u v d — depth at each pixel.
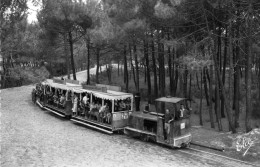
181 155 14.43
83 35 32.97
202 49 19.92
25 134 17.98
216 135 18.16
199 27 19.78
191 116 25.58
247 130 17.30
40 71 14.51
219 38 21.59
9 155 13.14
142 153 14.60
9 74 13.21
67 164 12.19
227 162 13.27
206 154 14.67
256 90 31.38
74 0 30.05
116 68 64.12
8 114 25.22
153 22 20.59
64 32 31.92
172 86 26.19
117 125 19.33
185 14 18.67
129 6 20.52
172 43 18.56
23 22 13.19
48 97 28.23
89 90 22.09
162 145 16.61
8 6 11.03
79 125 22.22
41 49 30.97
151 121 17.38
